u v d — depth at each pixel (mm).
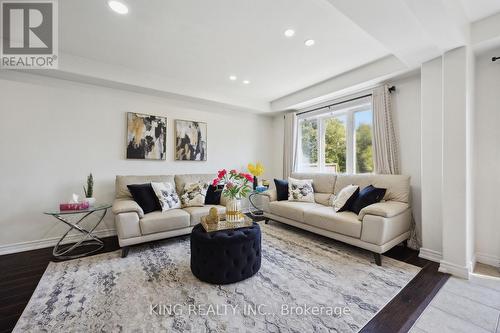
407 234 2762
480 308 1640
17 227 2729
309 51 2701
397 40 2074
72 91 3066
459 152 2137
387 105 3109
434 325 1467
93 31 2285
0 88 2656
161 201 2992
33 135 2822
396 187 2852
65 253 2637
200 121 4262
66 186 3021
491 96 2322
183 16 2049
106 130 3312
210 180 3824
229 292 1827
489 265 2322
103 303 1673
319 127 4332
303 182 3869
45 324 1456
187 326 1441
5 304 1671
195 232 2123
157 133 3742
